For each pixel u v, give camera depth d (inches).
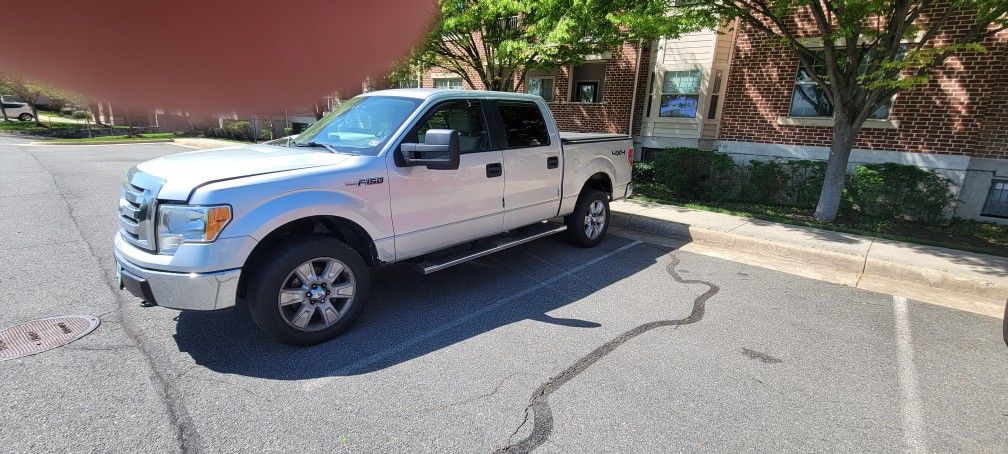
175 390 119.8
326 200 140.6
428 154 155.3
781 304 184.2
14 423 105.4
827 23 299.3
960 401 125.0
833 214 318.0
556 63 418.3
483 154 184.4
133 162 563.8
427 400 119.3
